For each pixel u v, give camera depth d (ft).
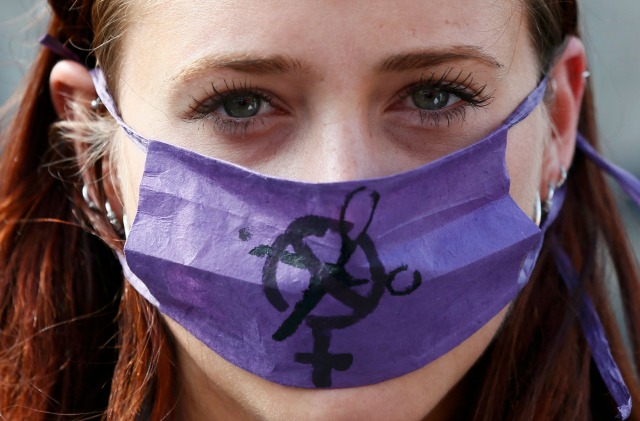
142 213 6.82
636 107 15.92
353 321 6.43
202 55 6.49
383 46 6.30
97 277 8.67
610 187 9.21
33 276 8.64
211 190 6.68
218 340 6.80
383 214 6.39
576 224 8.84
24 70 9.96
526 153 7.14
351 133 6.40
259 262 6.51
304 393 6.66
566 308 8.38
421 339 6.64
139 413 7.67
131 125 7.13
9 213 8.73
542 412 8.06
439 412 7.97
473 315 6.85
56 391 8.52
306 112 6.54
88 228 8.29
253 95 6.63
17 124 8.75
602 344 8.21
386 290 6.41
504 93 6.91
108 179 7.85
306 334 6.47
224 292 6.63
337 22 6.24
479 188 6.77
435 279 6.53
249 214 6.57
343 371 6.56
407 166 6.68
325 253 6.36
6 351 8.57
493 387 7.95
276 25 6.28
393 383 6.68
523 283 7.38
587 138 9.12
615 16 16.08
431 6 6.38
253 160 6.68
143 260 6.79
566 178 8.54
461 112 6.77
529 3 7.16
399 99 6.66
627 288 9.16
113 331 8.68
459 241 6.67
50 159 8.73
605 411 8.66
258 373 6.70
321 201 6.34
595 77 16.03
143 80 6.92
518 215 6.89
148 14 6.77
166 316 7.27
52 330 8.56
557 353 8.22
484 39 6.63
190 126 6.75
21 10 13.83
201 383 7.56
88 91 7.95
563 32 8.12
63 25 8.18
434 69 6.54
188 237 6.70
